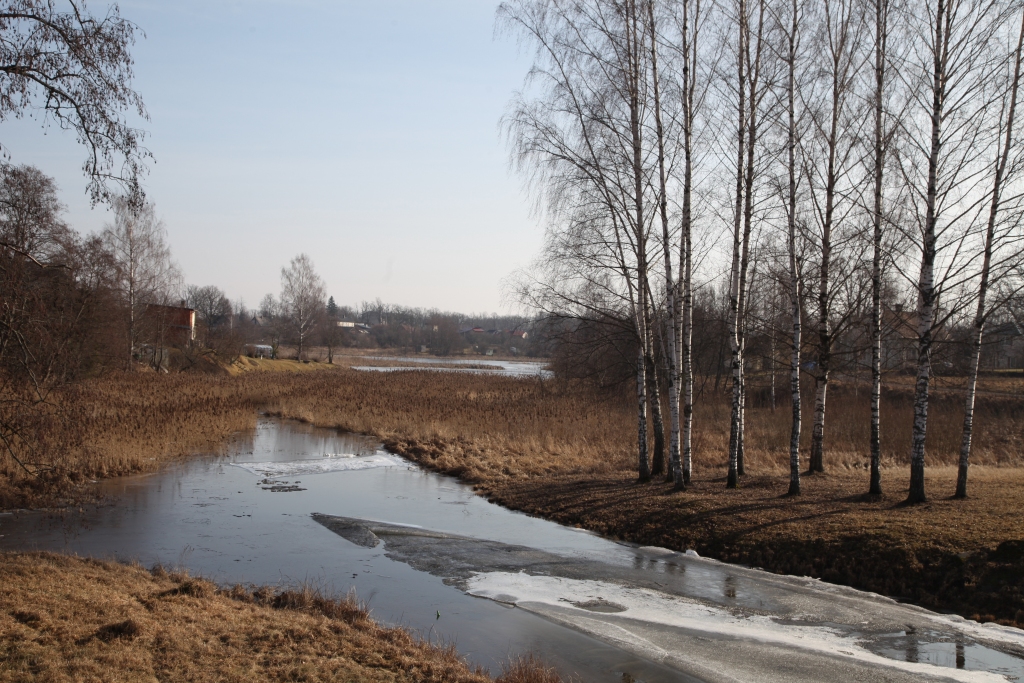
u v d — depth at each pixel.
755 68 15.45
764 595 10.48
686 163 16.16
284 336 89.44
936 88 12.80
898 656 8.17
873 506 13.30
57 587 8.39
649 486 16.94
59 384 14.55
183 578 10.00
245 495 17.52
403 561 12.34
